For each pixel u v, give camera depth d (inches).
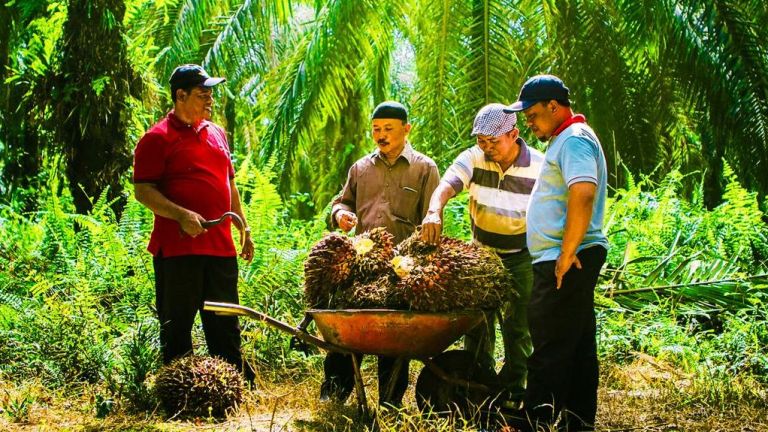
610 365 233.8
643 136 430.9
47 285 247.1
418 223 199.8
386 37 445.4
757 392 203.2
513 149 184.2
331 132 544.1
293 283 273.6
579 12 415.8
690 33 410.6
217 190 200.7
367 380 217.6
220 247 200.5
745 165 410.0
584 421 167.9
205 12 477.1
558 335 160.9
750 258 303.6
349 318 167.8
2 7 349.4
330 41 425.4
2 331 229.0
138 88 295.7
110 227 271.9
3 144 346.3
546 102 164.2
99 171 286.7
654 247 307.9
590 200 154.3
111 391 196.9
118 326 242.2
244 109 557.9
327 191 565.3
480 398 177.0
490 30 397.4
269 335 243.8
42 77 287.1
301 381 225.9
